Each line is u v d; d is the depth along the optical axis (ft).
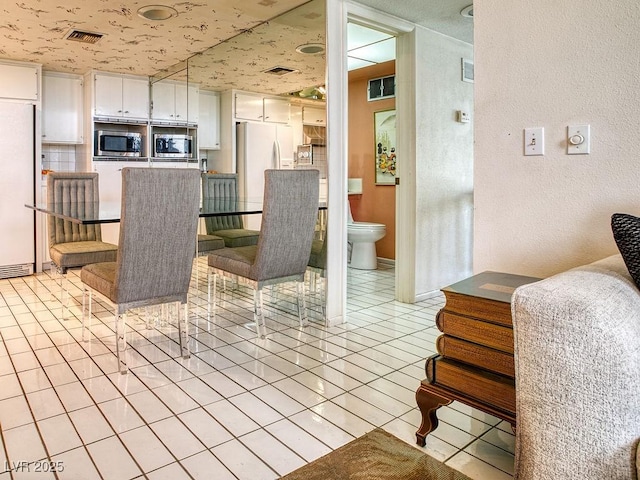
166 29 12.28
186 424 6.02
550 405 3.41
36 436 5.68
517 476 3.78
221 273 10.30
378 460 5.24
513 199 5.91
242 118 12.90
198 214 8.20
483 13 6.00
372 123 18.17
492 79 5.98
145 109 17.39
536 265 5.79
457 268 13.99
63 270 10.32
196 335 9.62
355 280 15.58
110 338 9.32
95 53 14.40
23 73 15.17
